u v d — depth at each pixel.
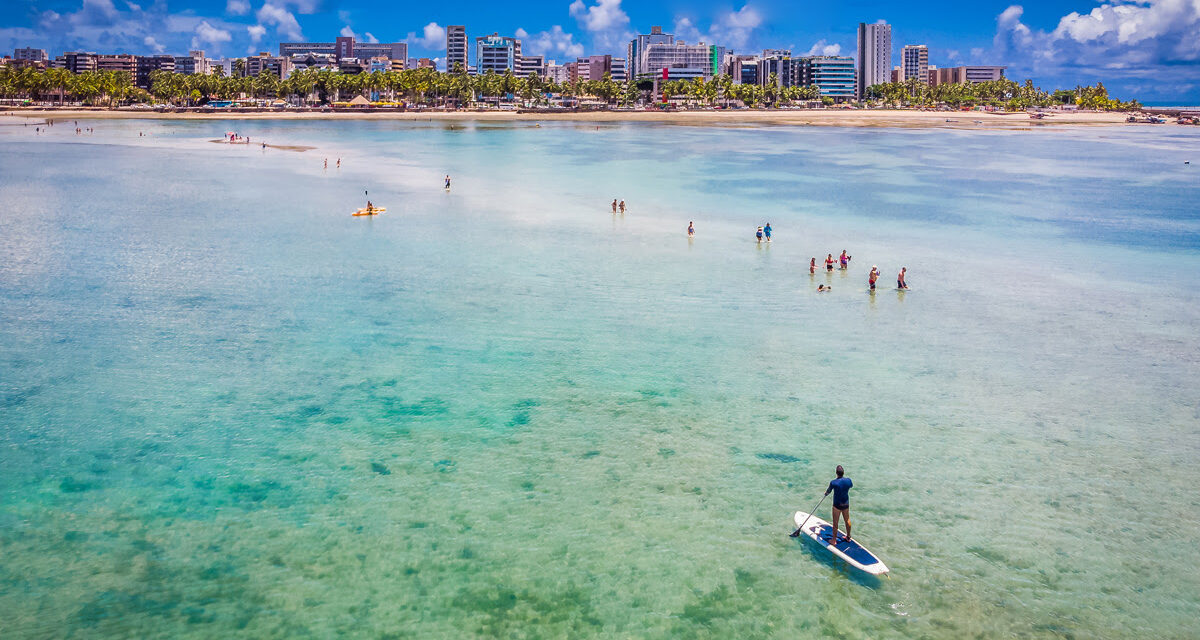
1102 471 28.62
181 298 50.84
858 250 67.56
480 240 70.50
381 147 176.12
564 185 110.94
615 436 31.31
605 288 54.12
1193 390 36.44
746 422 32.72
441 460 29.20
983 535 24.41
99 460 28.94
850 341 43.34
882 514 25.55
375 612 20.69
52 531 24.27
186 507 25.78
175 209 86.44
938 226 80.00
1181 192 107.31
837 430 31.97
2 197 93.88
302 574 22.28
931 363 39.88
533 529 24.66
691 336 44.00
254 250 65.44
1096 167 144.62
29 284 53.88
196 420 32.53
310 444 30.42
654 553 23.42
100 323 45.53
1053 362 40.09
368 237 71.50
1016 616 20.67
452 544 23.80
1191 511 25.88
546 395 35.47
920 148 192.25
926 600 21.33
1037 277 58.28
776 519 25.34
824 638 19.83
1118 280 57.41
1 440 30.45
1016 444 30.83
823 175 127.69
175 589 21.55
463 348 41.75
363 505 25.98
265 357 40.19
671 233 74.88
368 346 42.00
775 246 69.06
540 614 20.69
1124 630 20.12
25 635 19.59
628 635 19.91
